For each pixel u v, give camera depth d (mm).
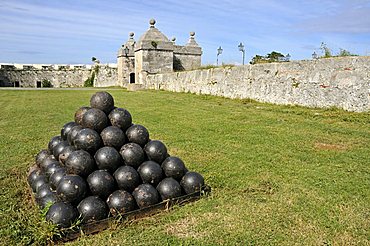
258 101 15344
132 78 36969
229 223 4027
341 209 4359
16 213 4320
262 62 17016
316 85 12500
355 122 9992
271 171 5934
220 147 7625
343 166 6137
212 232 3820
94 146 4430
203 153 7156
